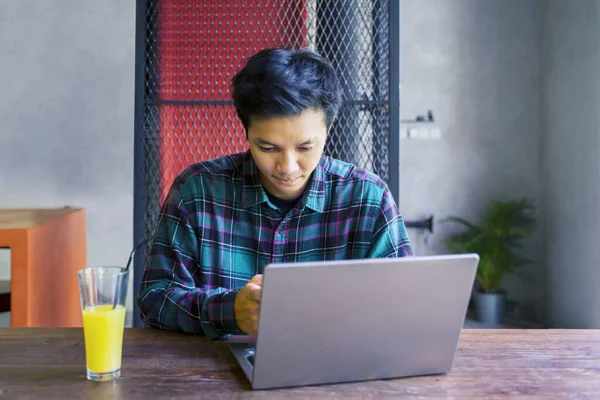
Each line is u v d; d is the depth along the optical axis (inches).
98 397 31.4
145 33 79.9
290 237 49.9
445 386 33.4
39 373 34.8
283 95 38.2
